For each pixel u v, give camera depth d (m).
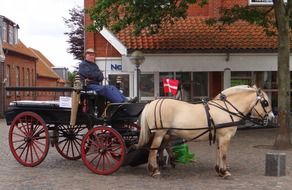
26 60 55.78
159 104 10.81
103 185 10.25
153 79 23.78
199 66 22.77
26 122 12.80
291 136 19.47
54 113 12.64
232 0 24.84
